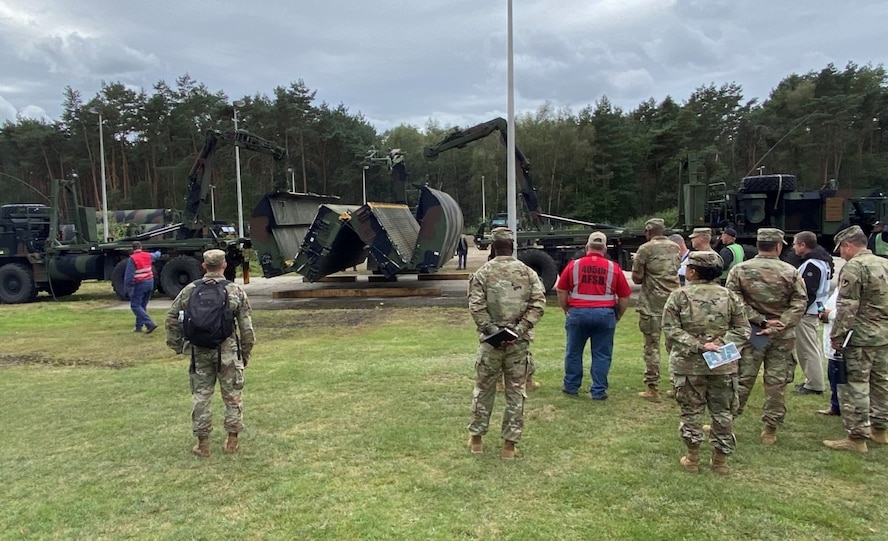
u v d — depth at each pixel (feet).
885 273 14.84
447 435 16.55
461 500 12.70
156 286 53.47
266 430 17.26
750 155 192.54
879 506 12.15
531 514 12.03
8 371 25.93
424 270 45.21
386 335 31.99
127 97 166.30
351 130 176.45
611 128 184.44
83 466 15.01
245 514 12.31
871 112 178.60
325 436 16.67
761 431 16.52
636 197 190.19
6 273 53.57
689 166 48.67
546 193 187.32
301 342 30.81
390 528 11.57
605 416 18.01
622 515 11.92
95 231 59.62
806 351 19.83
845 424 15.12
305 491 13.26
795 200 47.29
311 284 59.47
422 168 219.61
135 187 167.84
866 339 14.92
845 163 179.32
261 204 47.73
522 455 15.07
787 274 15.33
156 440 16.75
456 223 51.24
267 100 171.01
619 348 27.66
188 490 13.51
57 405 20.39
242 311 15.65
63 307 49.47
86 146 165.17
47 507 12.82
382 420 17.88
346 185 177.17
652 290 19.47
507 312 14.60
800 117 172.04
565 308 20.16
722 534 11.15
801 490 12.91
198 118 169.07
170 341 15.48
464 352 26.86
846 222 46.73
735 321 13.92
